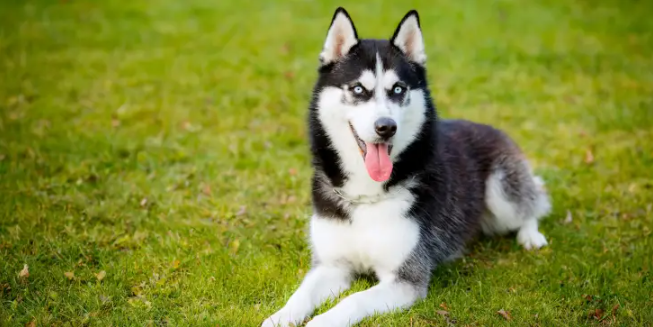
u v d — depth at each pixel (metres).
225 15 11.63
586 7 11.95
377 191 3.84
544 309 3.72
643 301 3.80
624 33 10.33
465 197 4.45
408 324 3.55
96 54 9.28
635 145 6.34
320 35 10.42
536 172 5.85
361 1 12.51
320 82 4.02
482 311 3.73
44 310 3.62
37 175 5.39
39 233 4.50
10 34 9.90
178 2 12.45
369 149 3.72
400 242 3.84
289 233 4.71
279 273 4.18
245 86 8.09
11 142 6.04
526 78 8.43
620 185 5.56
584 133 6.66
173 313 3.66
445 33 10.45
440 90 8.05
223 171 5.77
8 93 7.45
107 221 4.80
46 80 8.02
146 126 6.69
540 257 4.45
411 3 12.31
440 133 4.40
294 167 5.91
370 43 3.97
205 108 7.34
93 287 3.88
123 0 12.45
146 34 10.34
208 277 4.08
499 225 4.82
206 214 4.95
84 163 5.70
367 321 3.54
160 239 4.54
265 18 11.45
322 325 3.35
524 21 11.10
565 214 5.15
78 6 11.88
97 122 6.79
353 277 4.17
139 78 8.27
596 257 4.39
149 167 5.80
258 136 6.61
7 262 4.09
